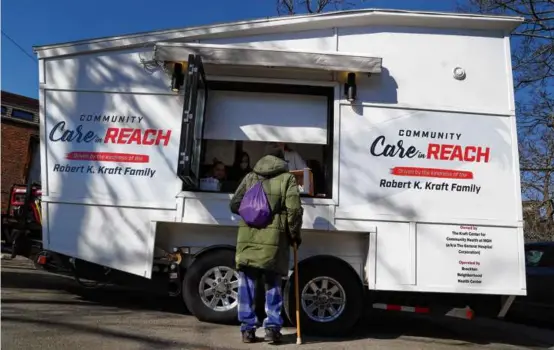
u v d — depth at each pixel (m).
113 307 5.70
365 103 5.29
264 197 4.35
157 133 5.30
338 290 5.05
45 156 5.32
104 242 5.18
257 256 4.25
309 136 5.34
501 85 5.39
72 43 5.41
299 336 4.44
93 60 5.45
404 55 5.39
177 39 5.43
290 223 4.29
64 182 5.28
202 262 5.09
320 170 5.38
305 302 5.00
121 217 5.20
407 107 5.29
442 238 5.12
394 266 5.06
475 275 5.08
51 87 5.41
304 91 5.40
